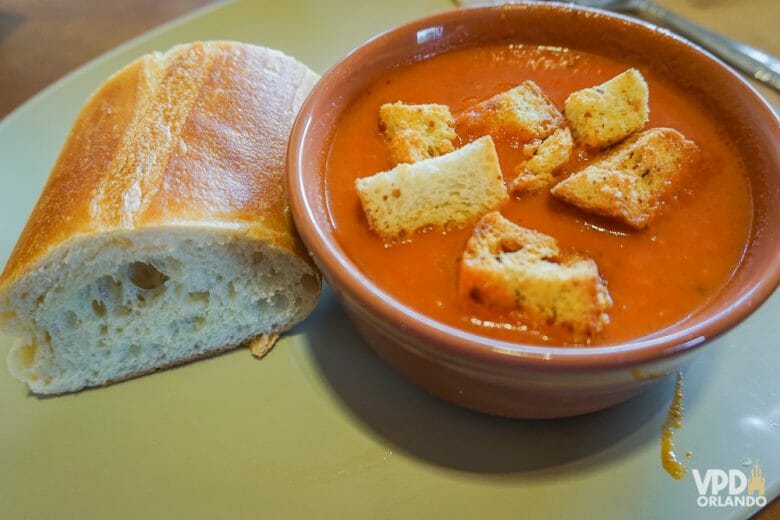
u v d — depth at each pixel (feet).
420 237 0.74
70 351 0.78
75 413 0.77
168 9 1.22
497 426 0.75
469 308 0.69
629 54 0.86
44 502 0.72
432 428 0.75
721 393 0.76
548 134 0.80
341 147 0.81
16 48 1.15
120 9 1.21
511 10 0.87
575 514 0.70
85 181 0.77
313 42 1.08
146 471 0.74
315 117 0.79
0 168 0.94
